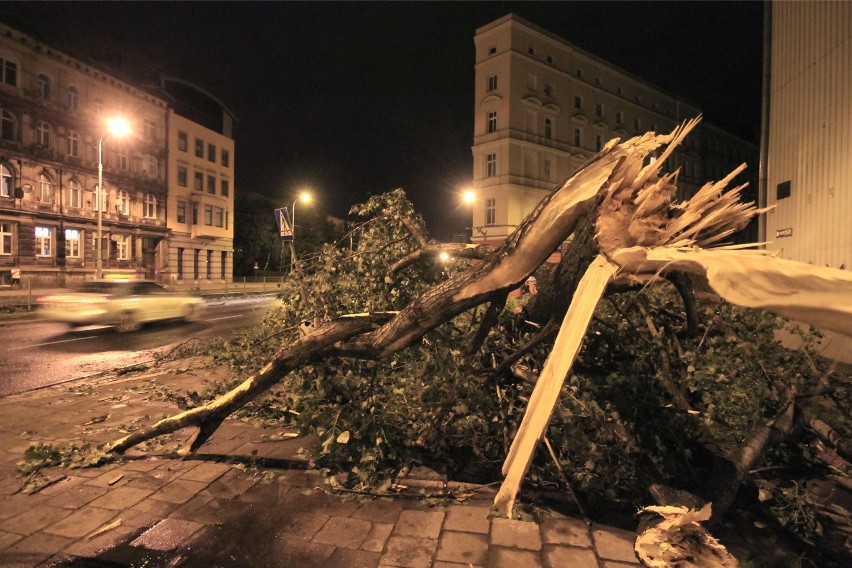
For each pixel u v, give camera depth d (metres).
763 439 3.08
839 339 6.23
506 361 3.51
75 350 10.18
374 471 3.70
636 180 2.32
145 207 33.94
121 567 2.72
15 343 11.02
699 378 3.66
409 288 4.99
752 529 3.10
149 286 13.96
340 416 3.73
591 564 2.71
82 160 29.14
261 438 4.76
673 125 43.06
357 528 3.11
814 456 3.44
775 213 9.51
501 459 3.93
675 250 2.04
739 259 1.56
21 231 25.80
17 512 3.31
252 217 47.97
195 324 14.46
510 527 3.10
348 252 5.20
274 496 3.55
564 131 35.06
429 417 3.90
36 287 26.22
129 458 4.26
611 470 3.23
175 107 37.56
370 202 5.30
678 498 2.63
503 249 2.88
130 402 6.03
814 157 8.45
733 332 4.12
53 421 5.29
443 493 3.57
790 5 9.09
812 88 8.51
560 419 3.31
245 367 5.98
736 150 49.03
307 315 4.93
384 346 3.39
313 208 51.88
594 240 2.33
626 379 3.35
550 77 34.19
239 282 43.06
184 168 37.38
